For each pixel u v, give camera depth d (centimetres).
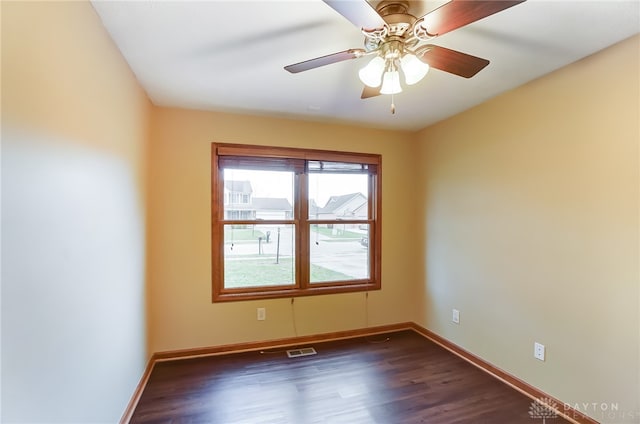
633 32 164
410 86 234
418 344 318
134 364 217
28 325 98
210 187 291
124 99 193
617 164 175
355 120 320
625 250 172
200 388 232
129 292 204
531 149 226
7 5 87
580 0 138
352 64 200
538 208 221
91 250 145
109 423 168
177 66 204
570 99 199
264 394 225
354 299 340
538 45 176
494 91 244
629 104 170
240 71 212
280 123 313
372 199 355
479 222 273
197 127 288
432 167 336
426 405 213
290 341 315
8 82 88
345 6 115
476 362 273
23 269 96
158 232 277
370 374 255
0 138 85
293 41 175
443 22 122
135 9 145
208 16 151
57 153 115
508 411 206
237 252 307
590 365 188
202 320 288
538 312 220
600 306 183
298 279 325
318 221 334
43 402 107
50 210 110
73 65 126
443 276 318
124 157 193
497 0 107
